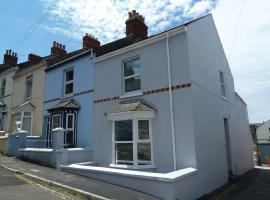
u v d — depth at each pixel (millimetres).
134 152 10180
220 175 11164
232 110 15352
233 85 16672
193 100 9586
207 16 12945
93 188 7871
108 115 11305
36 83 18219
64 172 10344
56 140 11500
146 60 11211
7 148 14875
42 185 7953
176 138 9578
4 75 22656
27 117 17812
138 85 11578
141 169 9844
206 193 9281
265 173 15922
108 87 12656
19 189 7312
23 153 13359
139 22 15586
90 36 17250
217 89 12930
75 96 14398
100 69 13312
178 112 9734
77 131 13727
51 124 14539
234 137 14805
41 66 18047
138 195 7430
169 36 10508
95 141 12523
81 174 9922
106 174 9000
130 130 10703
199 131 9672
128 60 12211
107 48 14625
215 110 11977
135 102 10977
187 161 9164
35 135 16922
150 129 10281
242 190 10211
